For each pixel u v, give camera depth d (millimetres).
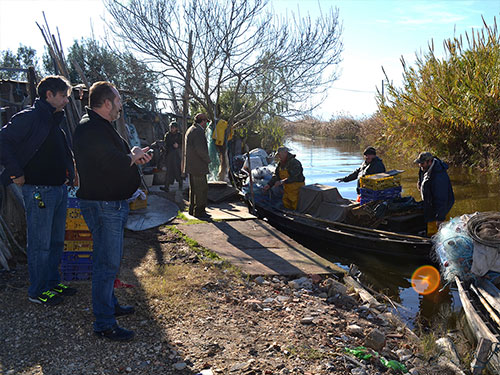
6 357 3332
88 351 3465
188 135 8797
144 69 16938
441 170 7570
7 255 5191
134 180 3492
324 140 40906
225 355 3551
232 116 17391
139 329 3896
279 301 4922
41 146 3965
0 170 5848
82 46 21172
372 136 28297
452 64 17594
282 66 17156
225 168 13281
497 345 3770
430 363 3805
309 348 3742
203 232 7742
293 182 9695
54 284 4449
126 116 13586
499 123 15852
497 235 5305
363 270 7199
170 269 5605
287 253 6777
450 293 6102
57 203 4195
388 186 8273
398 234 7484
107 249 3510
